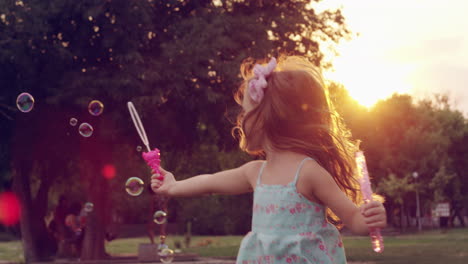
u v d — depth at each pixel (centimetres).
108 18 1421
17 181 1748
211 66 1464
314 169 208
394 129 3884
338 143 215
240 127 229
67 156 1797
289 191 210
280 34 1662
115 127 1465
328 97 220
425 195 3825
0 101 1466
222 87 1534
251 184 225
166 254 698
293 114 211
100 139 1594
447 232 3284
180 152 1888
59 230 1783
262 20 1642
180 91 1452
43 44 1410
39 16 1392
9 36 1412
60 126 1571
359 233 201
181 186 238
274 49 1587
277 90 212
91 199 1617
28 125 1545
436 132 4038
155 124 1524
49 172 1848
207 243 2455
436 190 3753
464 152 4612
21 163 1727
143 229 4078
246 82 222
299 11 1714
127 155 2080
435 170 3825
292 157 213
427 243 1912
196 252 1684
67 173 2136
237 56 1523
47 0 1402
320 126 211
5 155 1627
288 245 207
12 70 1448
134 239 3522
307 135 212
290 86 211
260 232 215
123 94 1387
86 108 1493
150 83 1406
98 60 1490
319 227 209
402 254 1352
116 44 1421
